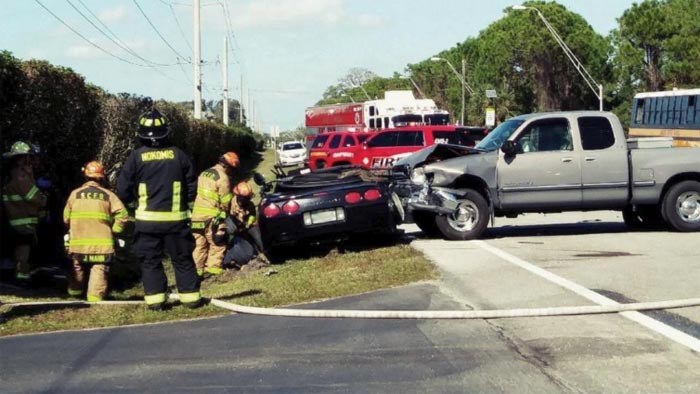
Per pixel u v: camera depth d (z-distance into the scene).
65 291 10.71
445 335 7.31
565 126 13.36
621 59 56.34
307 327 7.72
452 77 85.94
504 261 10.97
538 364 6.41
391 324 7.74
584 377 6.07
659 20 54.69
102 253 9.73
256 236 12.14
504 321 7.75
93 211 9.72
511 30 60.44
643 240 12.82
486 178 13.16
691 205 13.62
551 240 13.13
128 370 6.51
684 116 32.50
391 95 41.81
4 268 10.93
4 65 11.06
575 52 57.34
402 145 26.66
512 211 13.38
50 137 13.13
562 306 8.26
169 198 8.39
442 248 12.31
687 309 8.10
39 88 12.52
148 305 8.52
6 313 8.48
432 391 5.85
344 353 6.82
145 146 8.40
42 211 11.11
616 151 13.29
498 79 63.56
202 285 11.09
